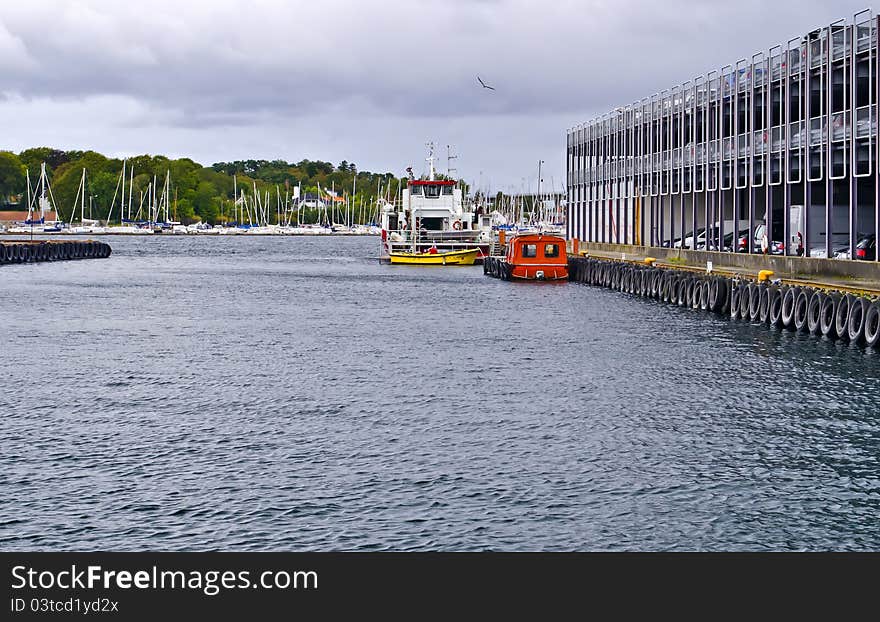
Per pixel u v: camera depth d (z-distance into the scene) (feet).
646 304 249.75
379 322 221.87
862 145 209.97
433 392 135.44
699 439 108.88
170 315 240.73
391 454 102.78
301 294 304.50
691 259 277.03
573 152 435.94
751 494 90.53
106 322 224.74
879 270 182.91
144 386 141.38
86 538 81.56
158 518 85.25
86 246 541.75
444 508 87.15
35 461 100.83
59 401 130.52
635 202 356.38
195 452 104.17
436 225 452.35
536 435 110.63
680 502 88.53
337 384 142.00
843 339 170.91
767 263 226.17
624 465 98.89
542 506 87.45
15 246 463.42
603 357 164.55
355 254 639.35
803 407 124.06
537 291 298.97
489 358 165.17
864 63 212.23
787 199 242.37
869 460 100.73
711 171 285.64
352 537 81.46
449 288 319.27
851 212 211.82
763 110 255.29
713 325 203.10
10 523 84.33
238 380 145.89
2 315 238.48
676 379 143.54
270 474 96.27
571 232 442.50
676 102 313.53
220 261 530.27
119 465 99.40
